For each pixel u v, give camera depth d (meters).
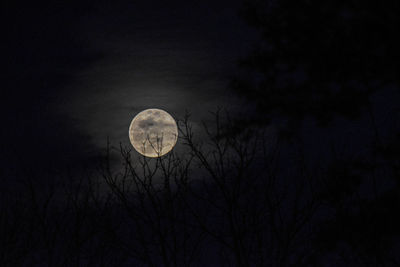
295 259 6.12
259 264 5.83
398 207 5.99
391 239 5.87
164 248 6.03
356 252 5.84
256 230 5.95
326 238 5.98
